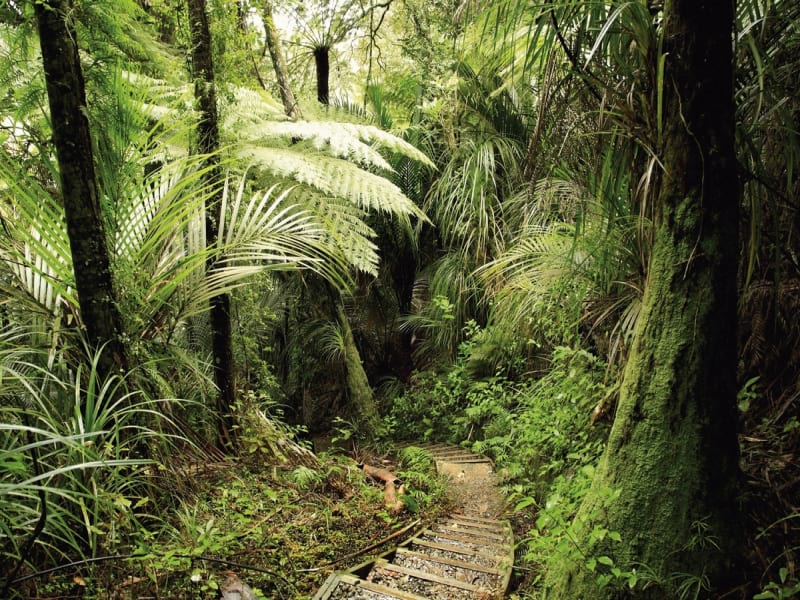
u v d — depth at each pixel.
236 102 3.67
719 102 1.62
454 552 3.09
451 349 7.07
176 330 3.38
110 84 2.43
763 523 1.73
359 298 8.12
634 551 1.70
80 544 1.85
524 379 5.59
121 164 2.55
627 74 1.84
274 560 2.48
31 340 2.30
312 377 7.49
